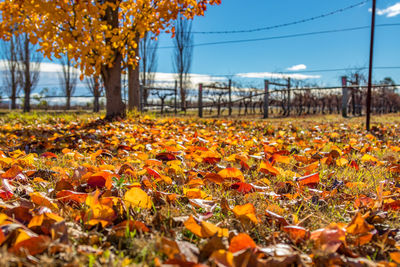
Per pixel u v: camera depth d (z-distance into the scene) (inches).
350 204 67.2
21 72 947.3
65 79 1069.1
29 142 146.4
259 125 274.7
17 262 35.4
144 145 138.5
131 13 288.2
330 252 41.1
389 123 334.3
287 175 84.4
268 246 43.6
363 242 47.3
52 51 266.1
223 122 299.1
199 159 99.1
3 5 256.2
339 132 227.9
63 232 41.1
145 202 55.2
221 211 58.9
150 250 41.1
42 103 1005.8
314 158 109.3
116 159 107.3
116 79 311.0
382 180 86.5
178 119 341.4
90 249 39.8
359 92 728.3
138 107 380.5
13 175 72.8
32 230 44.3
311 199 68.0
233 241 40.6
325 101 876.0
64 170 84.0
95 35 263.9
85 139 163.9
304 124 312.8
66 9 245.3
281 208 60.4
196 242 45.7
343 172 94.0
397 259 41.5
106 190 61.1
